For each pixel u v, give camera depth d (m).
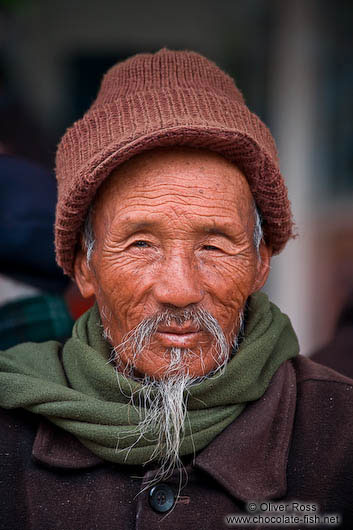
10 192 2.60
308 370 2.01
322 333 5.89
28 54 6.23
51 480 1.83
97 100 1.95
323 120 5.64
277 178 1.79
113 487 1.83
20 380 1.86
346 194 5.84
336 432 1.89
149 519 1.78
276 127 5.58
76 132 1.84
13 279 2.58
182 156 1.71
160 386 1.78
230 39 6.28
